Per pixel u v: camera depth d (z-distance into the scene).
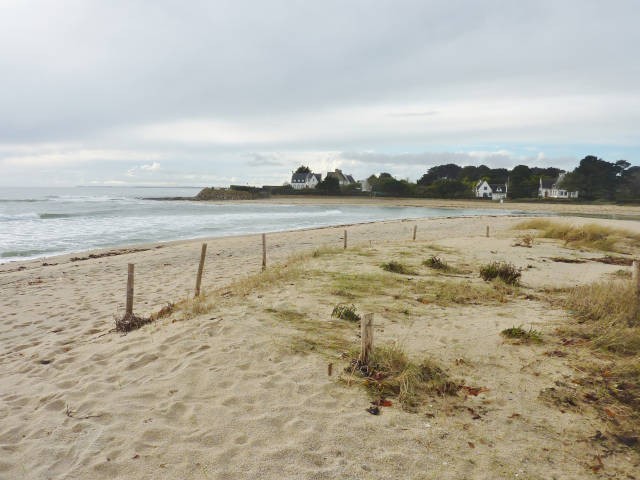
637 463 3.22
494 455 3.37
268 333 6.07
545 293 8.91
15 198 80.00
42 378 5.25
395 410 4.07
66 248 20.55
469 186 105.75
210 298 8.24
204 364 5.16
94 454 3.47
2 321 8.31
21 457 3.47
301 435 3.66
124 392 4.55
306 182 111.19
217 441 3.61
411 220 39.03
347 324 6.50
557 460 3.29
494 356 5.21
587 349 5.30
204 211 52.12
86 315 8.59
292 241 22.03
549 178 97.25
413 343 5.68
